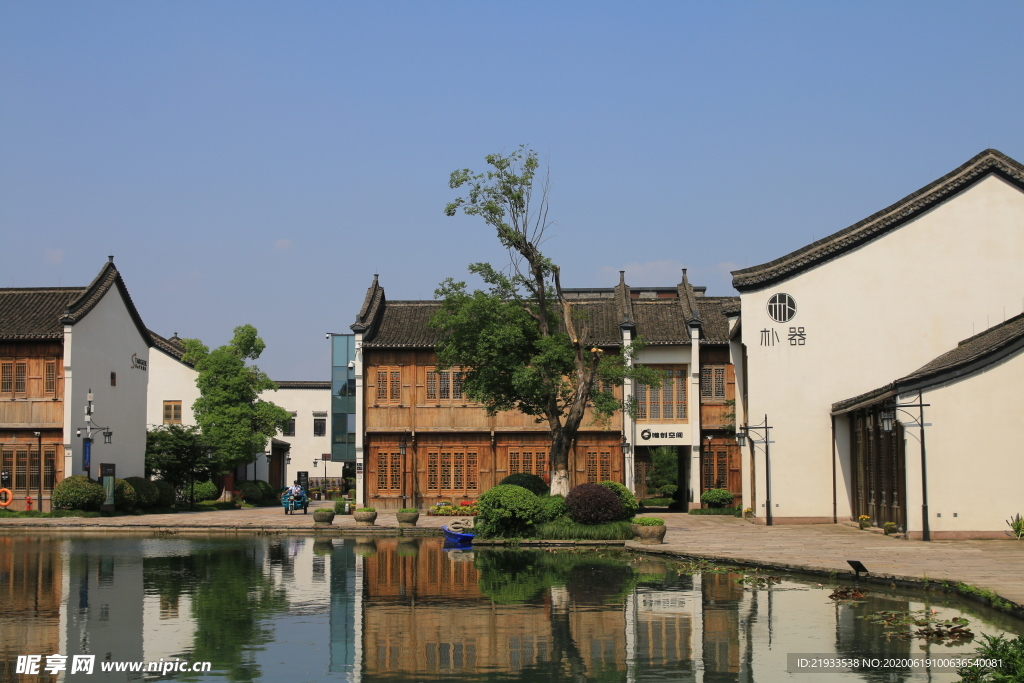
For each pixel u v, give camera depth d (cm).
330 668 1341
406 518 3734
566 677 1287
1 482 4581
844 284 3578
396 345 4672
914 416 2823
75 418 4603
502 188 3319
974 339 3366
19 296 4903
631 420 4553
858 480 3472
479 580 2188
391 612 1762
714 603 1820
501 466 4653
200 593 2005
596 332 4688
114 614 1755
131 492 4700
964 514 2788
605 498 3094
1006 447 2792
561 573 2308
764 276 3597
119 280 5072
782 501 3566
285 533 3666
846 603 1800
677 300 4950
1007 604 1630
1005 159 3494
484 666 1348
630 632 1562
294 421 7600
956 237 3522
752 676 1280
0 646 1492
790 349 3591
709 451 4594
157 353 6588
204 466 5603
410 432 4675
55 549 3023
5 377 4641
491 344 3288
